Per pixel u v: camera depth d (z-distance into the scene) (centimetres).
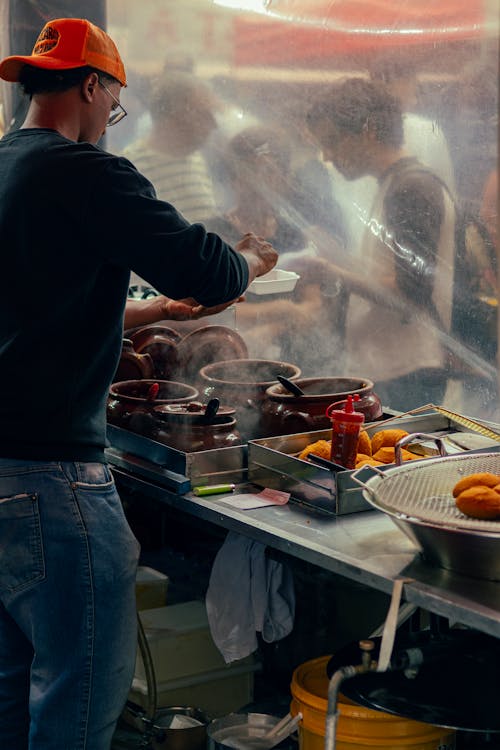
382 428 249
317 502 212
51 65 193
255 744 230
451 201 291
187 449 233
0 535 190
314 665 226
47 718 196
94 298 193
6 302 189
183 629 269
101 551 194
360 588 270
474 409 296
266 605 233
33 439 189
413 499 183
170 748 253
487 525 164
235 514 210
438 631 212
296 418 239
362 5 301
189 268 187
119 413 253
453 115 286
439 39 286
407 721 199
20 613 195
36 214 186
